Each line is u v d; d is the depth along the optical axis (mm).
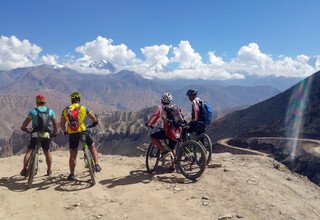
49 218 9422
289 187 11398
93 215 9438
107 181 11992
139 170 13328
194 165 13391
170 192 10789
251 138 144250
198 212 9352
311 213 9438
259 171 12695
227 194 10414
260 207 9508
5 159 16266
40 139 11961
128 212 9555
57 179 12320
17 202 10406
